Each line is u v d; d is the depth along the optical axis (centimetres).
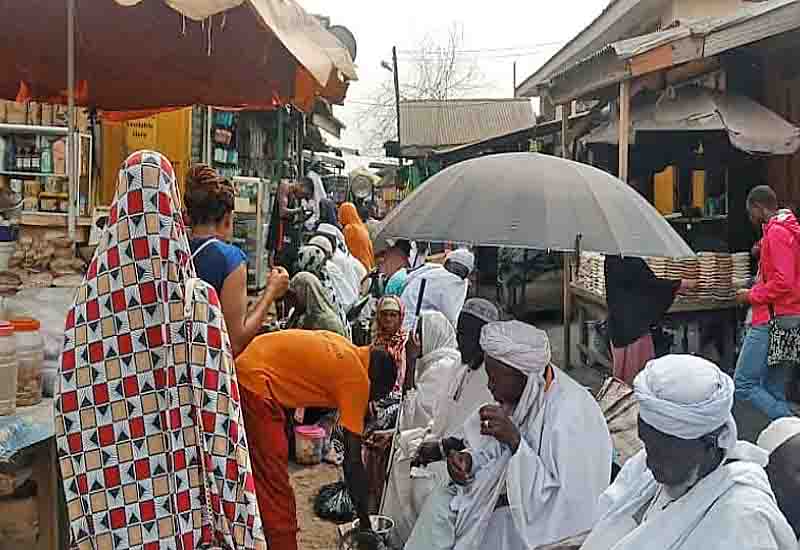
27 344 318
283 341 394
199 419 272
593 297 841
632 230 329
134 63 585
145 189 270
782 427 235
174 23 505
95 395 272
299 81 525
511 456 314
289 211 975
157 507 272
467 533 321
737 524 197
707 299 730
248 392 384
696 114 759
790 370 636
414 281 646
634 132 798
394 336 519
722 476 206
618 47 739
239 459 279
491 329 320
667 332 732
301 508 535
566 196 332
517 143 1734
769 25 616
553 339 1112
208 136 1026
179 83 624
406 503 407
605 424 321
